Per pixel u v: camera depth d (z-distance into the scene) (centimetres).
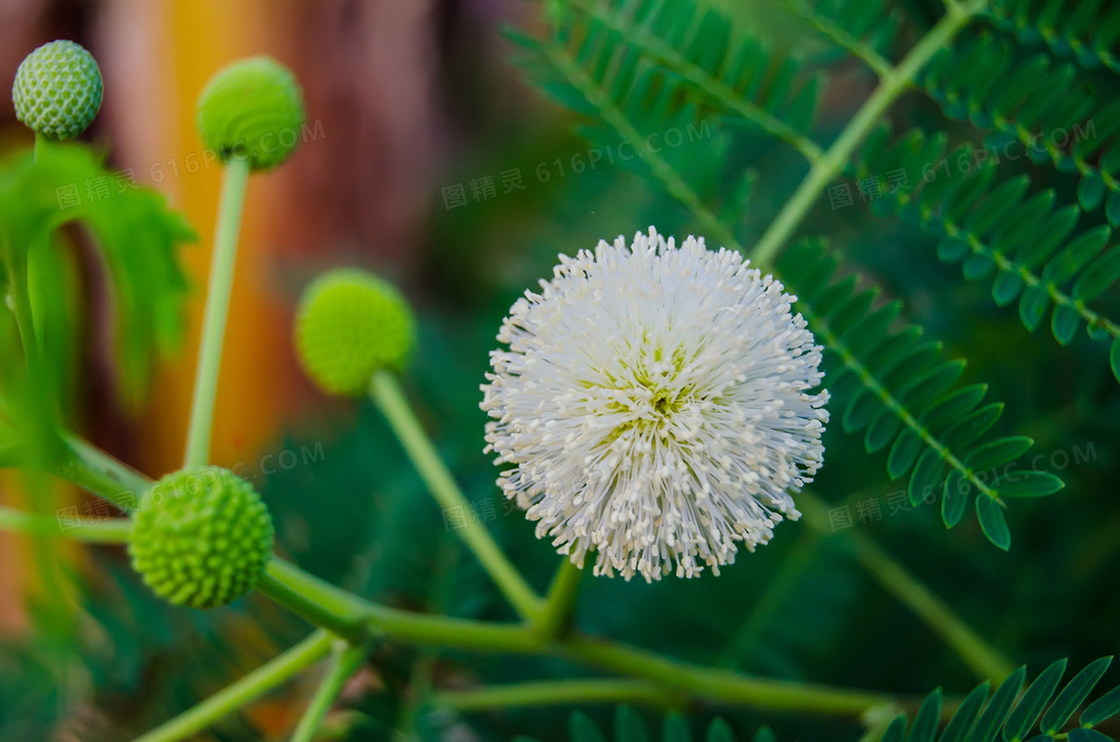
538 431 19
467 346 24
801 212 20
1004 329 22
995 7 20
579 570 20
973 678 22
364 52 32
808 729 21
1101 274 19
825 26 21
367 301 22
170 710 22
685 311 19
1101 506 22
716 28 21
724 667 22
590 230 24
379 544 22
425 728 21
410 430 21
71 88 19
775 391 19
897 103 22
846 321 20
